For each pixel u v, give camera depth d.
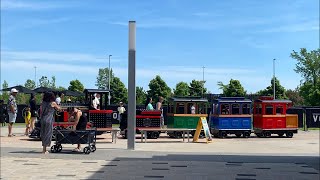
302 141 22.55
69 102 24.02
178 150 16.47
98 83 68.31
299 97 69.94
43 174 10.28
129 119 16.47
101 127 21.75
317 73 65.81
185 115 23.72
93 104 21.91
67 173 10.45
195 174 10.52
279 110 25.86
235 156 14.38
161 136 25.06
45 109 14.25
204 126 21.06
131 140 16.48
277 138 24.97
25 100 51.75
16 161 12.52
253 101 27.25
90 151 14.66
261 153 15.74
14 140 20.12
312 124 36.00
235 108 25.39
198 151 16.16
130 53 16.38
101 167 11.50
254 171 11.13
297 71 66.75
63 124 19.73
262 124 25.53
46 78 65.44
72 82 63.16
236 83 62.78
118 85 62.81
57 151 14.75
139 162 12.56
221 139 23.84
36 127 20.55
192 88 64.75
